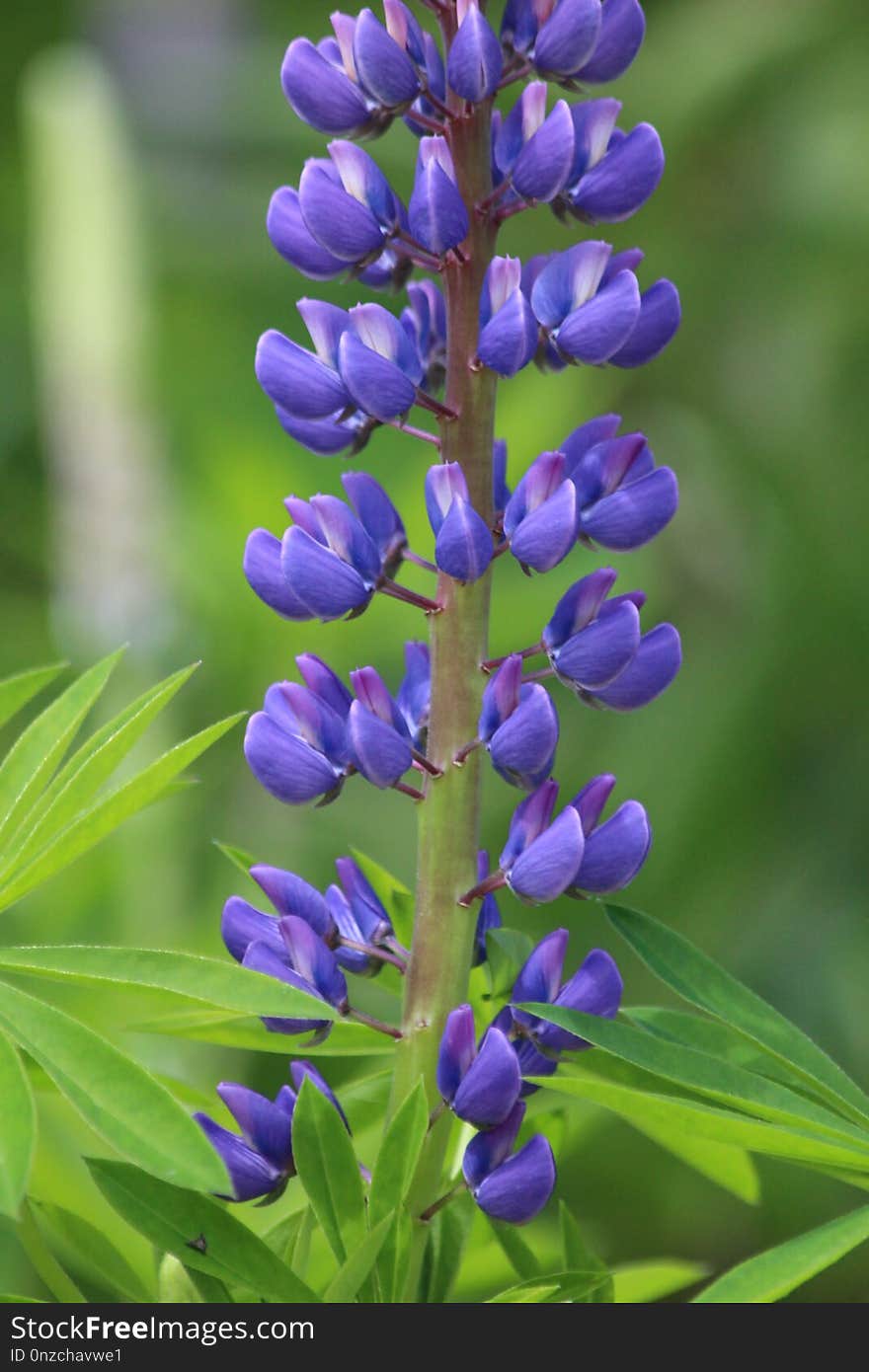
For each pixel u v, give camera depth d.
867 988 1.29
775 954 1.30
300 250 0.84
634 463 0.84
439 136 0.83
